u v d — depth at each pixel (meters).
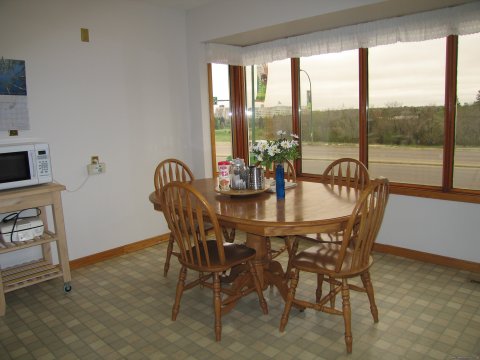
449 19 2.94
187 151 4.35
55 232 2.93
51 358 2.17
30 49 3.09
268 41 4.09
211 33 3.97
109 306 2.75
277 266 2.90
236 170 2.77
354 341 2.22
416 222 3.36
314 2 3.14
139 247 3.96
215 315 2.29
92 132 3.53
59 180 3.35
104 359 2.14
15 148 2.72
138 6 3.78
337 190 2.80
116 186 3.75
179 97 4.22
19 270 2.96
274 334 2.33
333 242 2.61
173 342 2.29
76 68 3.38
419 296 2.71
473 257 3.10
